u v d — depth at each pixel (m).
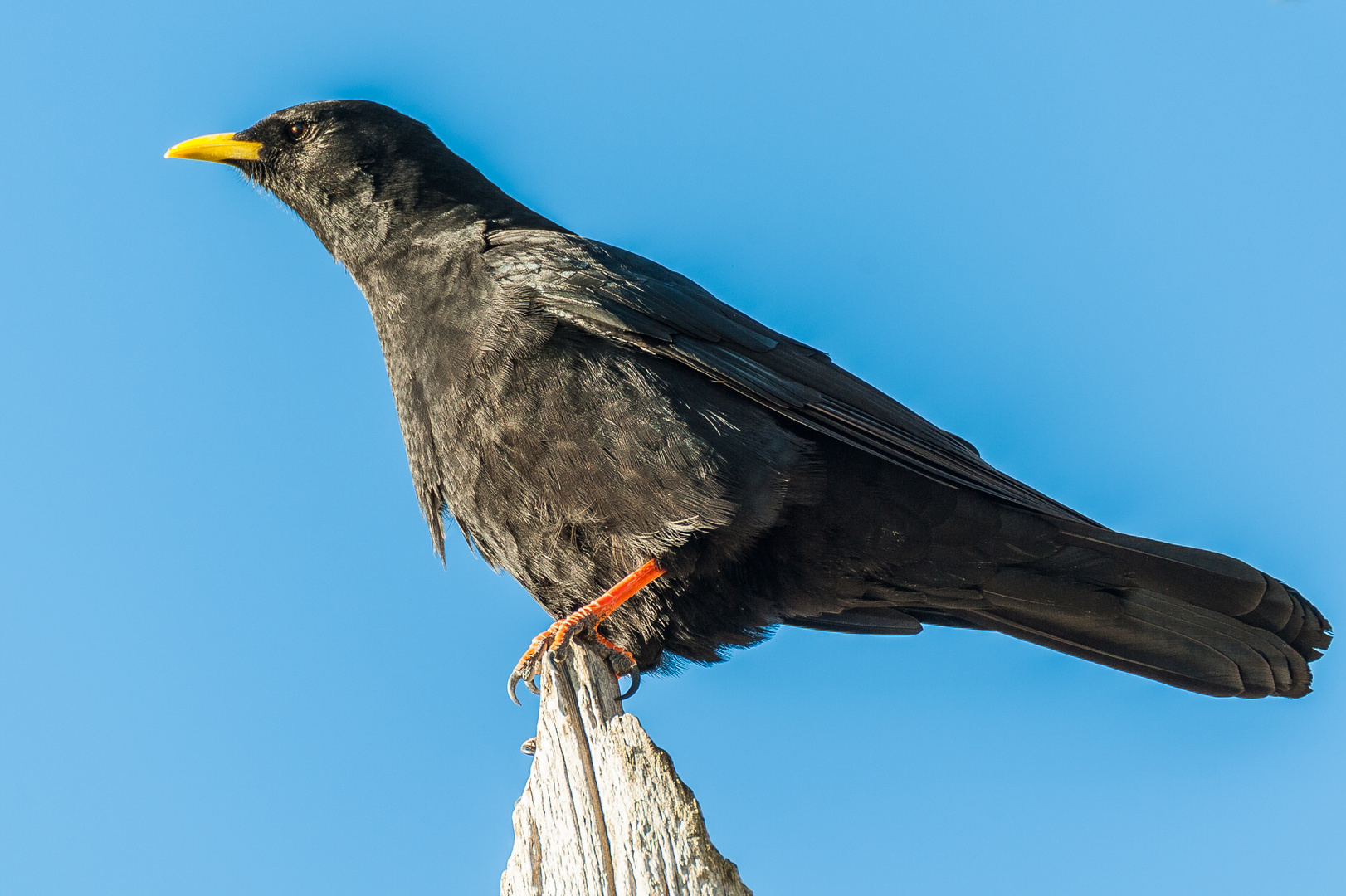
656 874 7.67
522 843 8.38
